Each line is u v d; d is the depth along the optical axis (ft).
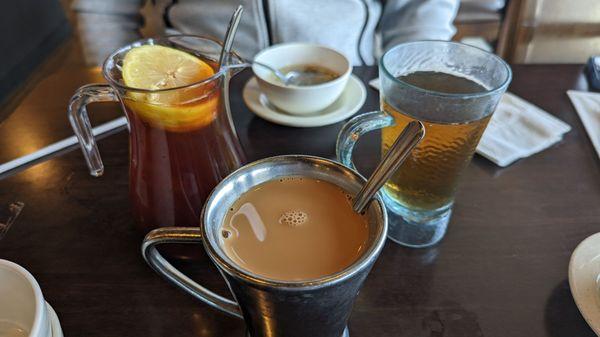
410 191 0.99
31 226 1.07
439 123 0.87
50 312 0.80
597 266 0.88
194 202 0.92
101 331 0.85
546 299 0.90
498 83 0.95
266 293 0.58
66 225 1.07
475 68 1.03
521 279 0.94
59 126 1.40
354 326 0.85
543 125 1.36
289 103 1.34
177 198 0.91
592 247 0.91
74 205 1.13
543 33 2.56
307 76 1.49
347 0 2.02
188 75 0.89
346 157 0.95
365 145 1.31
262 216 0.73
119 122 1.39
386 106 0.96
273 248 0.68
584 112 1.41
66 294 0.91
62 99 1.53
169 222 0.94
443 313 0.87
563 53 2.61
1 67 3.64
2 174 1.22
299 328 0.67
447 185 0.98
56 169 1.24
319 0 2.01
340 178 0.76
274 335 0.71
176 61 0.91
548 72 1.65
